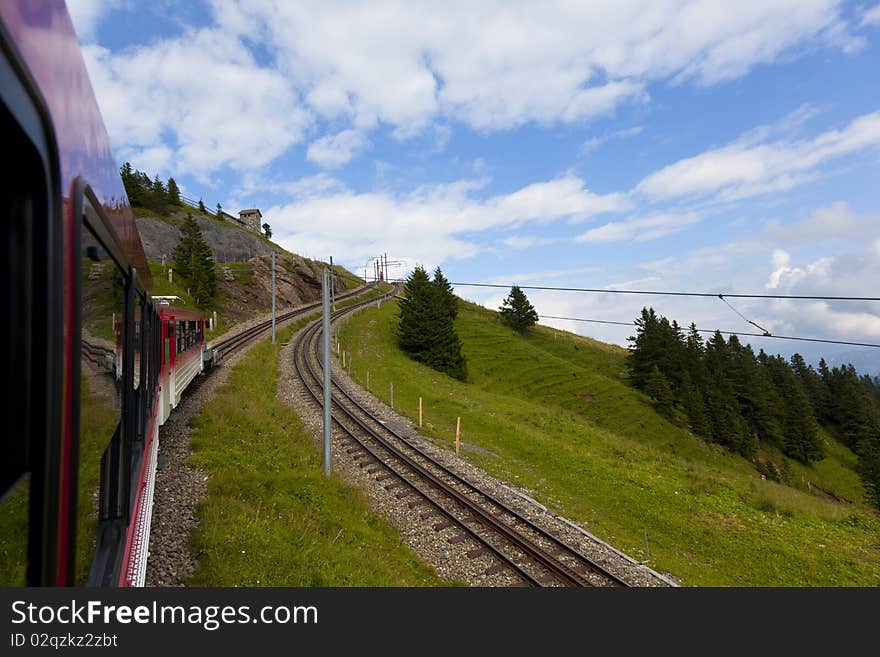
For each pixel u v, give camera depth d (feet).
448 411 86.79
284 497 35.37
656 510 52.06
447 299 212.84
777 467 187.52
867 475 170.19
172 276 165.17
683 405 188.14
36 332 6.03
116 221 12.71
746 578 40.37
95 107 10.29
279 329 146.72
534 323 250.57
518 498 46.37
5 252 5.90
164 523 27.84
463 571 32.22
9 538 5.89
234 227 281.33
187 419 51.60
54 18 6.97
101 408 10.53
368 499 41.88
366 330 164.35
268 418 56.85
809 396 284.82
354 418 64.69
